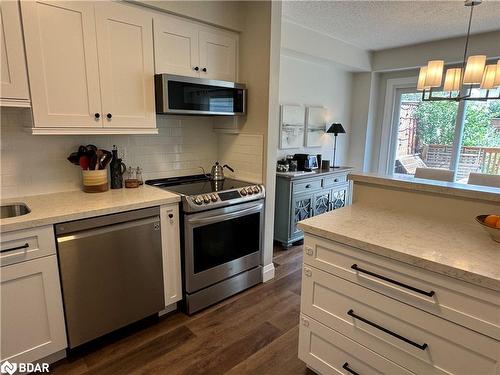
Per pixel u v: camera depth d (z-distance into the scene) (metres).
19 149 2.00
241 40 2.68
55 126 1.83
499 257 1.17
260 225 2.67
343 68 4.52
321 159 4.31
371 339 1.39
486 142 4.14
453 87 2.52
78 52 1.85
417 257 1.17
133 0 2.01
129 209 1.90
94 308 1.85
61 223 1.66
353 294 1.42
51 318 1.70
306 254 1.58
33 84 1.72
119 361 1.84
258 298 2.54
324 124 4.52
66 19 1.79
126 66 2.06
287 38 3.33
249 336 2.08
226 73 2.64
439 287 1.15
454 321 1.12
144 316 2.09
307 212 3.71
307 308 1.62
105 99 2.00
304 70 4.10
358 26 3.46
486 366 1.08
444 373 1.18
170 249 2.17
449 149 4.45
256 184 2.65
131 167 2.53
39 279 1.63
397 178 1.87
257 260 2.72
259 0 2.49
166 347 1.96
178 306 2.37
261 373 1.77
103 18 1.92
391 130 4.96
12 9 1.61
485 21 3.23
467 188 1.59
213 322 2.22
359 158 5.03
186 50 2.35
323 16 3.15
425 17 3.14
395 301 1.28
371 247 1.30
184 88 2.28
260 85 2.58
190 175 2.90
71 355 1.87
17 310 1.58
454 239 1.36
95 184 2.17
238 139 2.83
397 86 4.80
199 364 1.83
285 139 3.97
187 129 2.83
